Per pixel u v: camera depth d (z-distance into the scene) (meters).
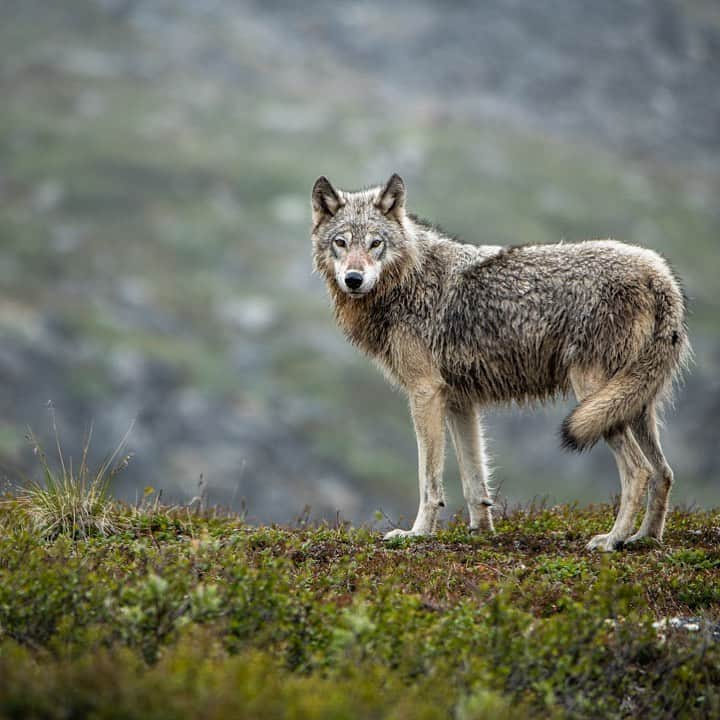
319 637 17.44
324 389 182.62
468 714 14.68
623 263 26.19
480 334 27.16
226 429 151.00
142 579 18.69
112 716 13.68
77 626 17.19
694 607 22.33
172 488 130.25
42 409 141.62
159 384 162.62
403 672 16.28
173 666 14.70
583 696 16.98
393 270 28.09
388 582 19.16
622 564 23.88
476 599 19.80
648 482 26.56
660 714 17.19
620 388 25.38
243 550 22.61
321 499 140.50
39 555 20.58
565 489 157.12
